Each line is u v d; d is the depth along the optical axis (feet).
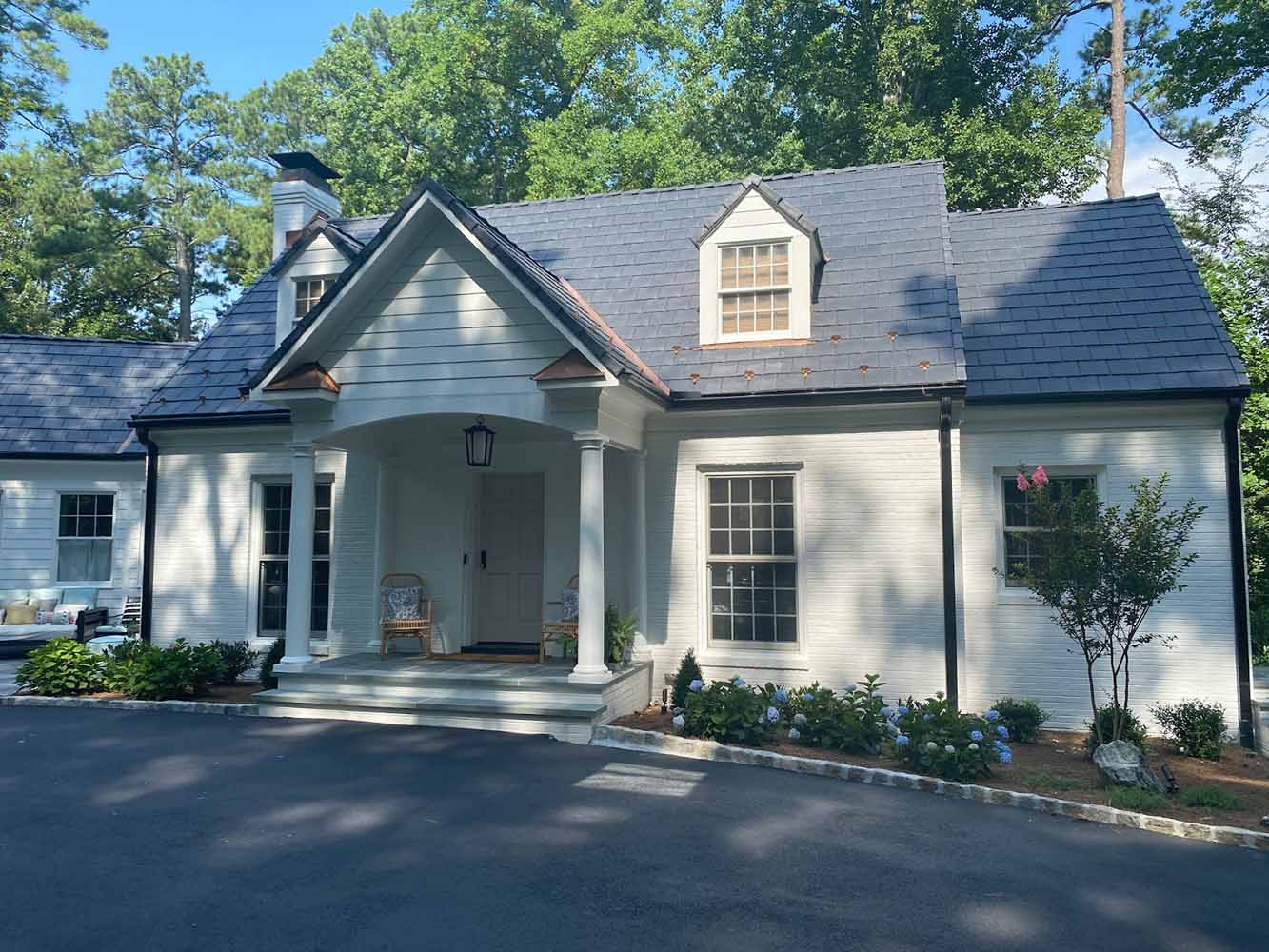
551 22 110.73
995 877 20.48
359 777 27.50
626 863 20.71
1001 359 40.40
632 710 37.24
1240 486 36.94
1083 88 97.76
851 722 30.81
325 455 45.03
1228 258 71.72
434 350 35.99
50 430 61.41
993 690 38.78
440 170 115.85
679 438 40.55
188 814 23.80
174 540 46.44
